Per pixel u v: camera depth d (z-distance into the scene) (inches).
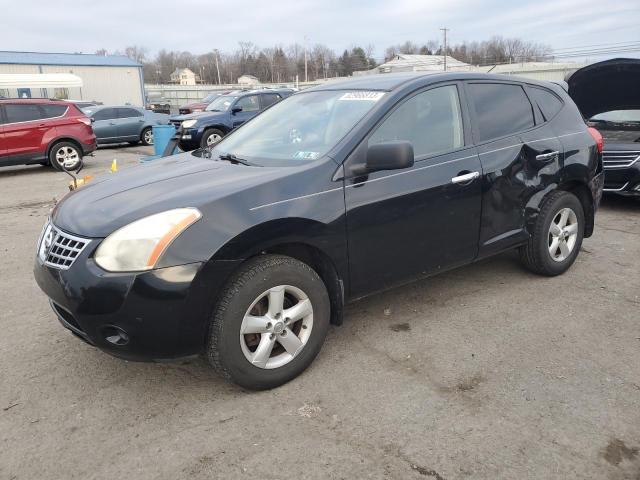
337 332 144.8
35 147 470.0
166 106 1423.5
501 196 154.7
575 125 181.6
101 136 695.7
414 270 140.2
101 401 115.4
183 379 123.3
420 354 132.6
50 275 108.1
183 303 102.6
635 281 178.5
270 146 141.6
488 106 157.8
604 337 139.8
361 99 140.6
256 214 109.9
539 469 92.8
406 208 132.3
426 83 144.3
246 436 103.0
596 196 187.9
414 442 100.2
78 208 116.6
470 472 92.4
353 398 114.5
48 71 1449.3
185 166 139.0
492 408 110.0
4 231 263.7
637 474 91.5
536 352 132.6
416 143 137.8
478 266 193.3
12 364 131.3
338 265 124.0
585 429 103.0
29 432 105.6
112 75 1560.0
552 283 176.7
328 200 119.8
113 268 100.8
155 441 102.1
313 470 93.6
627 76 291.0
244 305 109.3
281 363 117.8
